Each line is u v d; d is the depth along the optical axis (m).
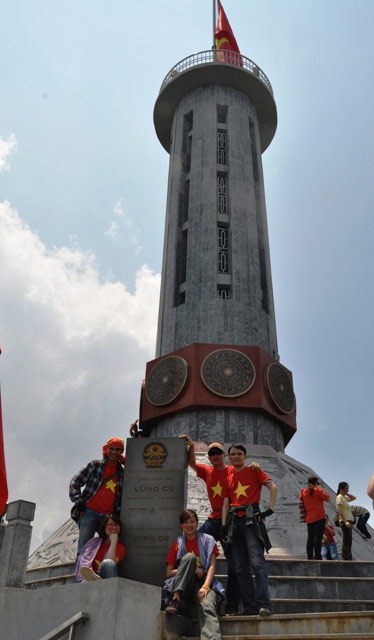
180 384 25.02
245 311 28.19
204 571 9.42
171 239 31.44
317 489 15.29
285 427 26.12
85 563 9.88
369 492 5.60
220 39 38.50
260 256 31.34
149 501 10.84
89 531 10.62
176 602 8.76
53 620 8.02
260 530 9.83
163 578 10.16
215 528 10.94
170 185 33.78
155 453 11.24
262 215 32.62
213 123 34.03
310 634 8.45
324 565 14.47
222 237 30.83
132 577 10.20
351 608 11.51
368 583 13.66
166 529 10.57
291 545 18.38
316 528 14.91
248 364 25.42
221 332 27.34
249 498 10.22
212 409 24.75
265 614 9.01
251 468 10.51
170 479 11.01
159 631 8.18
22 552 10.06
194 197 31.56
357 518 16.75
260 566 9.49
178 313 28.62
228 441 24.00
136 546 10.47
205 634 8.30
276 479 21.95
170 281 30.17
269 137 39.09
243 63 36.38
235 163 32.62
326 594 13.38
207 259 29.36
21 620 8.34
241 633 8.77
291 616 8.75
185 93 36.53
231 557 10.00
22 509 10.36
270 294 30.59
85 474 11.03
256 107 37.19
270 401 25.22
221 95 35.28
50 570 17.23
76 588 8.06
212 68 34.91
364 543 19.47
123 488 10.98
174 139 35.03
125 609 7.69
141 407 26.23
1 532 10.31
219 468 11.30
